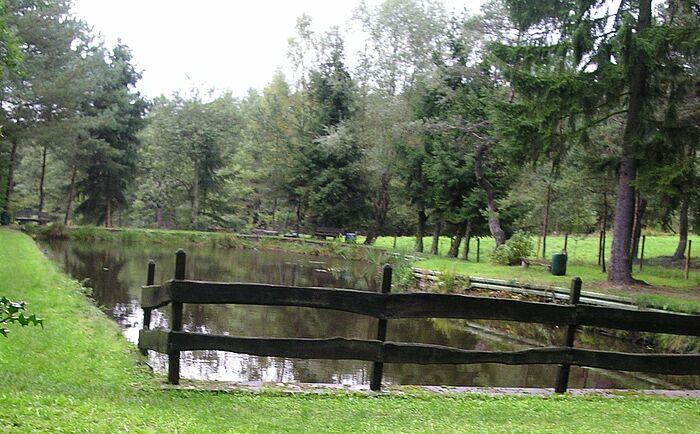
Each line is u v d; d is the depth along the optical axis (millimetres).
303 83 43062
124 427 3869
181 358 9477
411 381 8961
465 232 28625
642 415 5500
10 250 19281
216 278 21219
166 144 46219
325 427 4598
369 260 30719
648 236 35875
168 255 28344
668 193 14477
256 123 47250
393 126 29594
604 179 20172
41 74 27594
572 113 15898
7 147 31891
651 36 14484
